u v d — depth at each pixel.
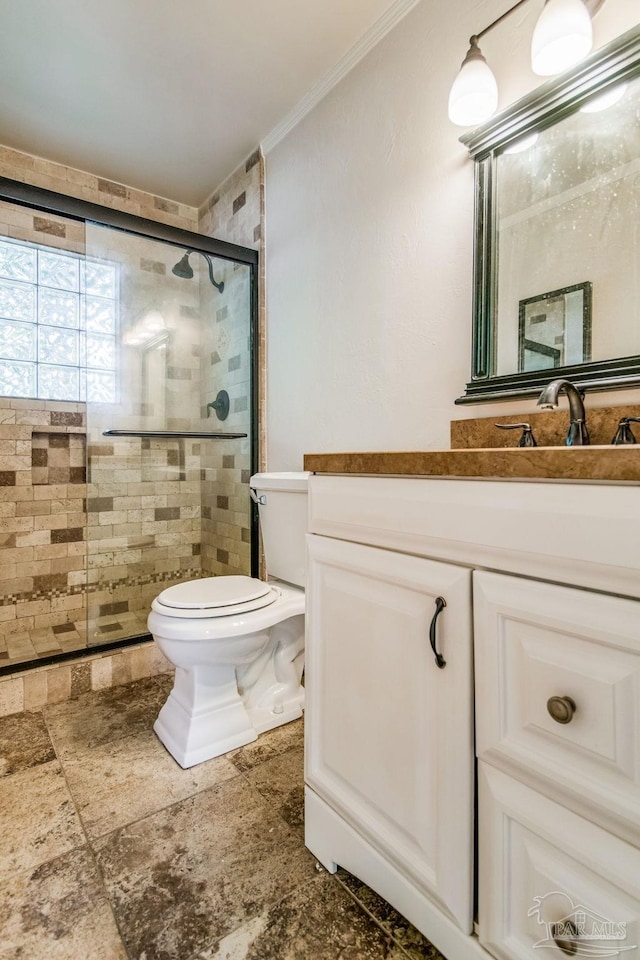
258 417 2.17
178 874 0.99
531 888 0.63
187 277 2.41
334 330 1.76
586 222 1.05
